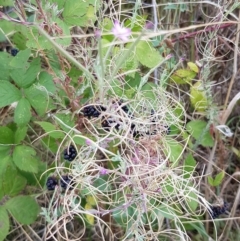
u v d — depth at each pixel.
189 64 0.42
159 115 0.36
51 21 0.34
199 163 0.45
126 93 0.37
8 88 0.35
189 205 0.38
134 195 0.33
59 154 0.37
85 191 0.35
